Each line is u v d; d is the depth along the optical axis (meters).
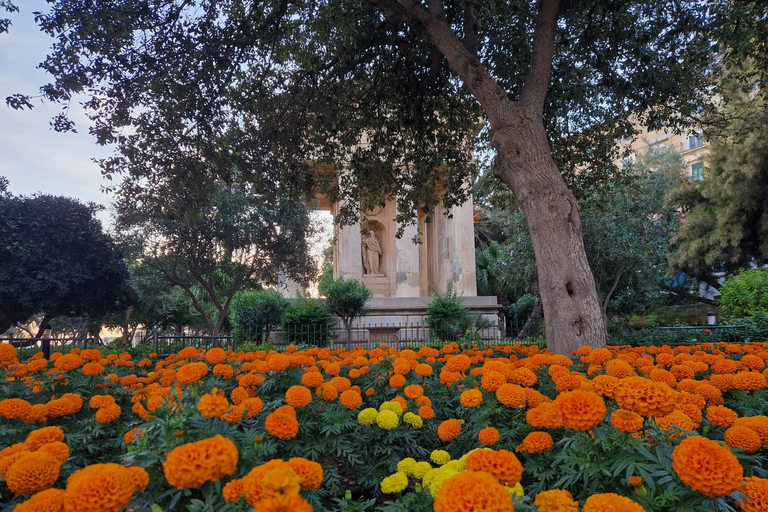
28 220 16.73
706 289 29.11
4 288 15.59
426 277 27.08
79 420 3.72
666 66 10.16
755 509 1.92
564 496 1.95
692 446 2.02
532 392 3.40
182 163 10.09
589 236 14.93
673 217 16.86
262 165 11.05
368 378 4.86
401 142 12.43
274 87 11.34
